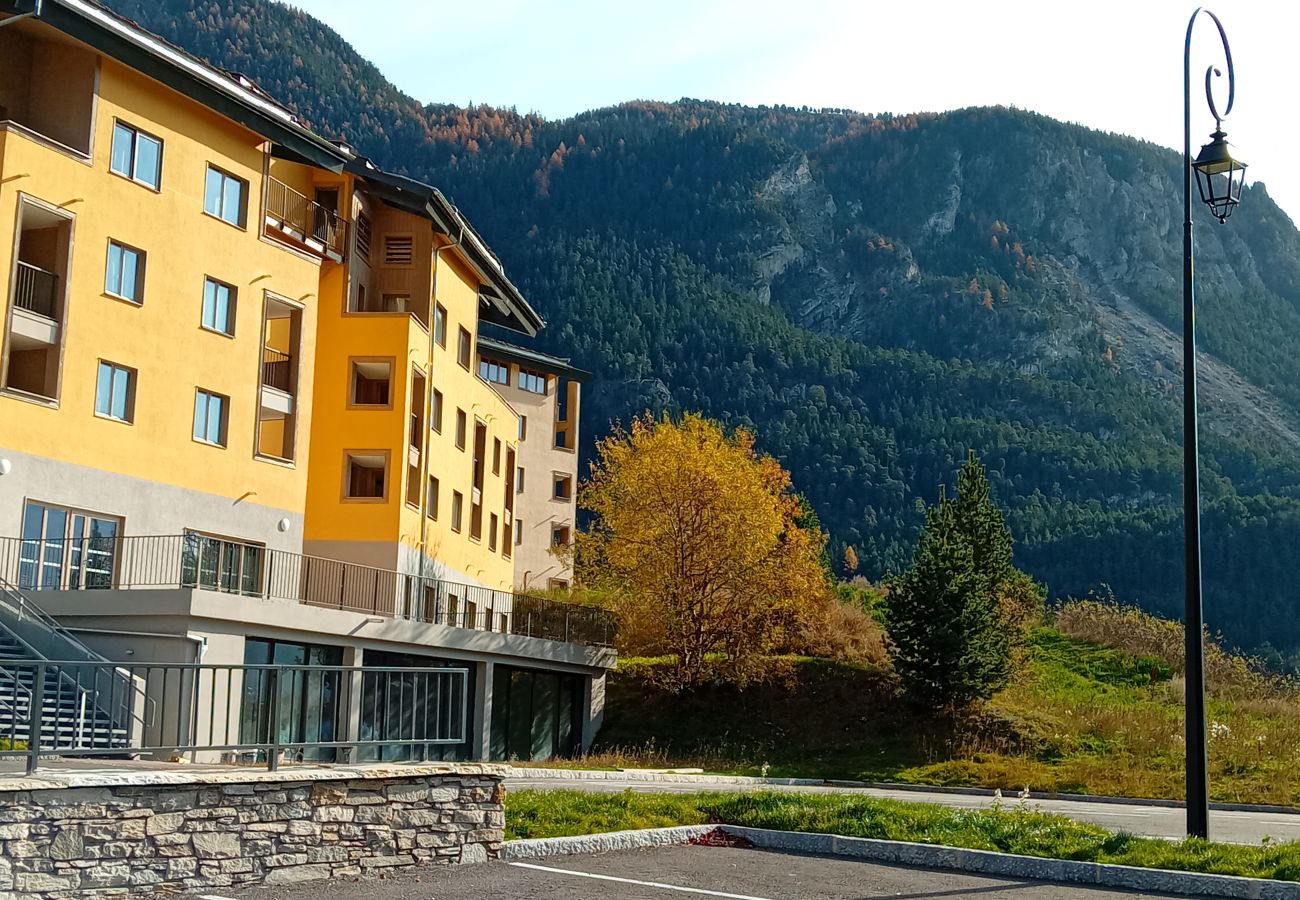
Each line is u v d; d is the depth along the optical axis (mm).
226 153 35750
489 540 51094
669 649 45469
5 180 29688
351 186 41312
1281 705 46000
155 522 32844
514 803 15594
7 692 23547
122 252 32656
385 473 39875
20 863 9891
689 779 32156
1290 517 140125
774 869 13570
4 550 28953
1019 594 57469
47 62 32062
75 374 31078
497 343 75250
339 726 13516
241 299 35938
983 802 28703
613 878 12492
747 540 44219
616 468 47125
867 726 43031
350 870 12039
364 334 40500
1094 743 41438
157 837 10734
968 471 52688
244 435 35719
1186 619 15953
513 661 38938
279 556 36094
